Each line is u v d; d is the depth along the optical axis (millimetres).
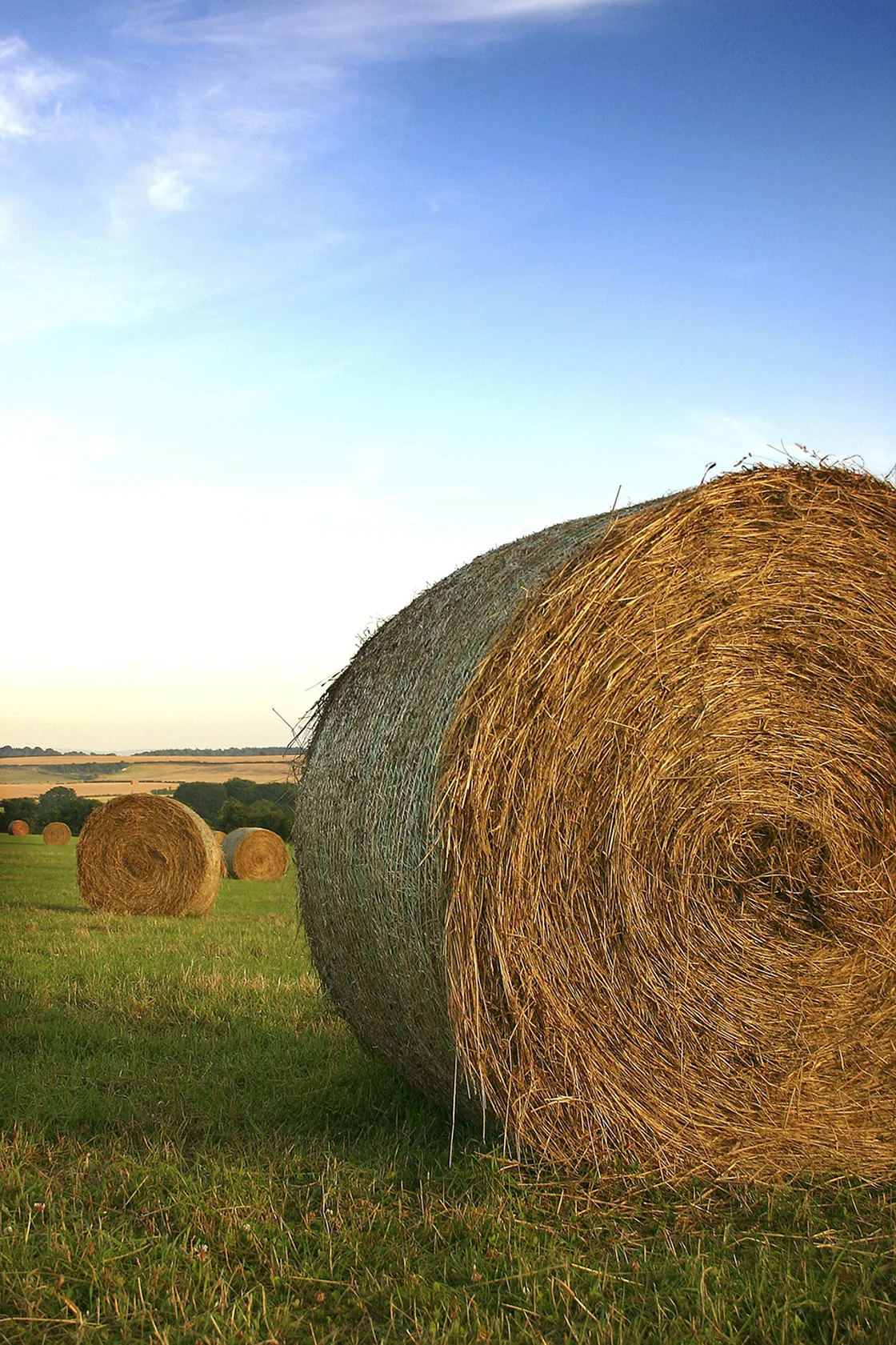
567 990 4977
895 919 5656
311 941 6742
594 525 5426
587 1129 4984
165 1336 3479
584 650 5020
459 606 5680
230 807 35969
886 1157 5352
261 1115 5789
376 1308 3789
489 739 4848
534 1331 3600
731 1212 4707
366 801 5598
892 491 5516
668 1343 3543
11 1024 7859
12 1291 3787
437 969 4992
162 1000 8922
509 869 4871
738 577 5305
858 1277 4012
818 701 5527
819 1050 5414
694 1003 5227
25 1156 5031
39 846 38750
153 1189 4684
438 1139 5527
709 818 5320
